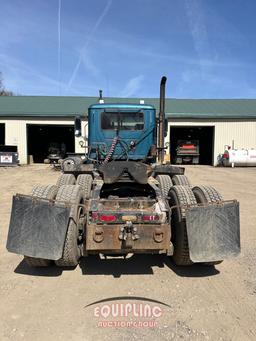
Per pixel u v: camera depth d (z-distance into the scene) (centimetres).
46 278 473
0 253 574
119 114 820
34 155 3466
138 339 330
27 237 440
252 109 3059
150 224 450
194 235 445
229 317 373
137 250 451
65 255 476
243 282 462
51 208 441
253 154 2661
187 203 480
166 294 427
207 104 3231
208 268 512
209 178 1814
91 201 492
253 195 1227
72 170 771
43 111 2792
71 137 3534
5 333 341
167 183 709
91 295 423
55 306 395
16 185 1442
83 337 334
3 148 2534
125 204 499
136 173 562
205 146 3353
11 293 426
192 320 367
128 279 472
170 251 484
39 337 334
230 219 452
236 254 448
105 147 825
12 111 2748
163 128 822
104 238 445
